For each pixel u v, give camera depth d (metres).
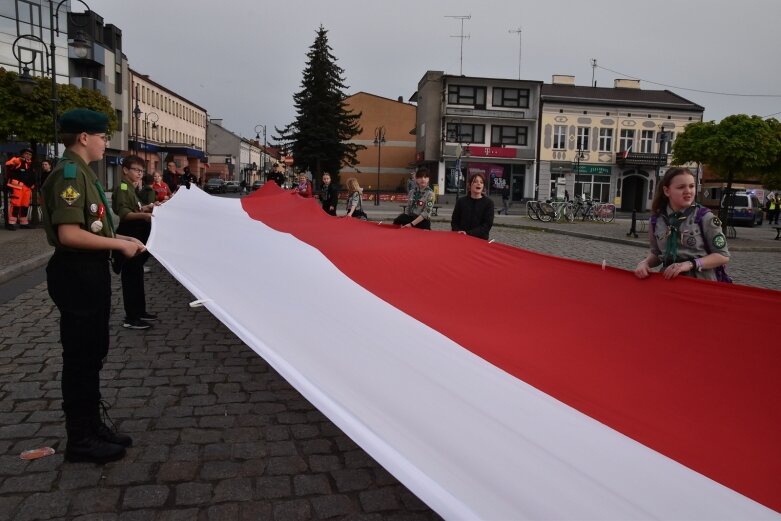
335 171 54.12
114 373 4.93
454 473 2.05
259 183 64.00
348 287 4.41
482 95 50.38
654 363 2.82
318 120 52.56
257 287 4.07
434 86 51.41
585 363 2.92
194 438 3.77
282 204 9.78
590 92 51.72
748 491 2.03
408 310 3.86
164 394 4.50
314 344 3.08
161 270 10.23
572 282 3.81
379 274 4.62
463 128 50.53
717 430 2.34
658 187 3.77
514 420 2.45
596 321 3.30
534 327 3.37
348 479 3.32
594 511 1.93
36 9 37.28
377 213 30.53
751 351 2.71
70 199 3.09
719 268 3.64
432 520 2.94
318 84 52.66
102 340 3.36
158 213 6.92
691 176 3.57
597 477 2.10
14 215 15.09
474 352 3.15
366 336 3.30
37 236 13.71
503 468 2.11
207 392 4.57
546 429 2.38
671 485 2.06
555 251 15.47
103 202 3.38
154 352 5.53
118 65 50.78
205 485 3.19
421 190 8.44
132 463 3.41
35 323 6.41
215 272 4.32
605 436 2.35
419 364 2.96
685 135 20.86
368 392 2.59
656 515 1.92
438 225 23.00
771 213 35.50
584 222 29.72
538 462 2.16
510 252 4.54
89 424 3.39
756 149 19.27
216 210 8.74
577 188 49.50
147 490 3.12
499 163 50.34
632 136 49.41
